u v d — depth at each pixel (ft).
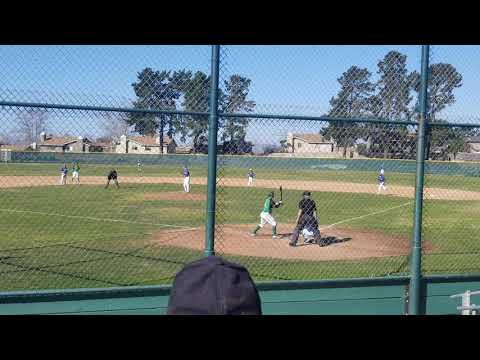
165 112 19.80
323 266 35.12
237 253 39.17
